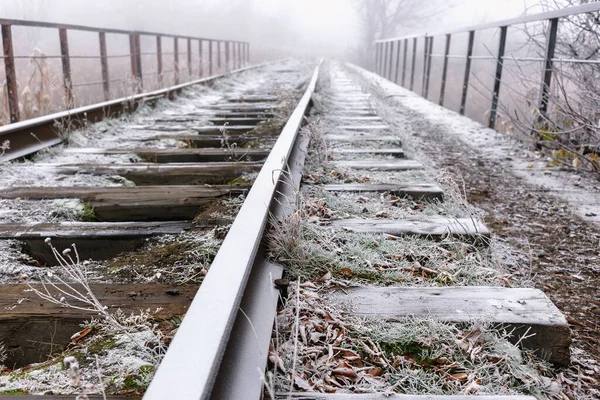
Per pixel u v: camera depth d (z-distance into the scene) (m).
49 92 7.43
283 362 1.66
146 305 2.04
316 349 1.79
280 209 2.71
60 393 1.48
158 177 4.25
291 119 5.12
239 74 17.98
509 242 3.21
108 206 3.41
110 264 2.49
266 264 2.18
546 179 4.80
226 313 1.39
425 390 1.64
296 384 1.58
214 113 8.27
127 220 3.43
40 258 2.78
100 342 1.76
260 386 1.38
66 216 3.24
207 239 2.69
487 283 2.38
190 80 13.62
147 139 5.92
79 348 1.75
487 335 1.86
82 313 1.97
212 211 3.17
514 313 1.98
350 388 1.63
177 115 8.14
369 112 8.46
